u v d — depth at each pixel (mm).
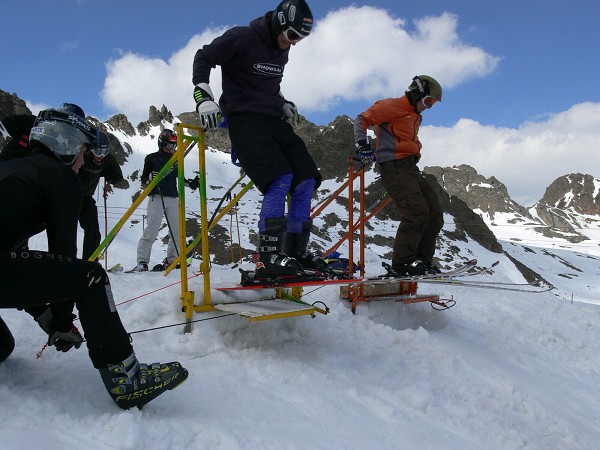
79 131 2312
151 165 6621
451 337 4820
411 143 4836
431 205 4996
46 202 2107
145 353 3115
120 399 2168
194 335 3381
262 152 3457
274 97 3609
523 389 3838
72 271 2100
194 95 3410
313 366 3303
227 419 2318
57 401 2182
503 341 5109
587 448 3191
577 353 5332
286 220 3510
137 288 4316
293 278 3490
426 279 4160
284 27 3455
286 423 2414
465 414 3146
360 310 4766
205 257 3594
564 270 75312
